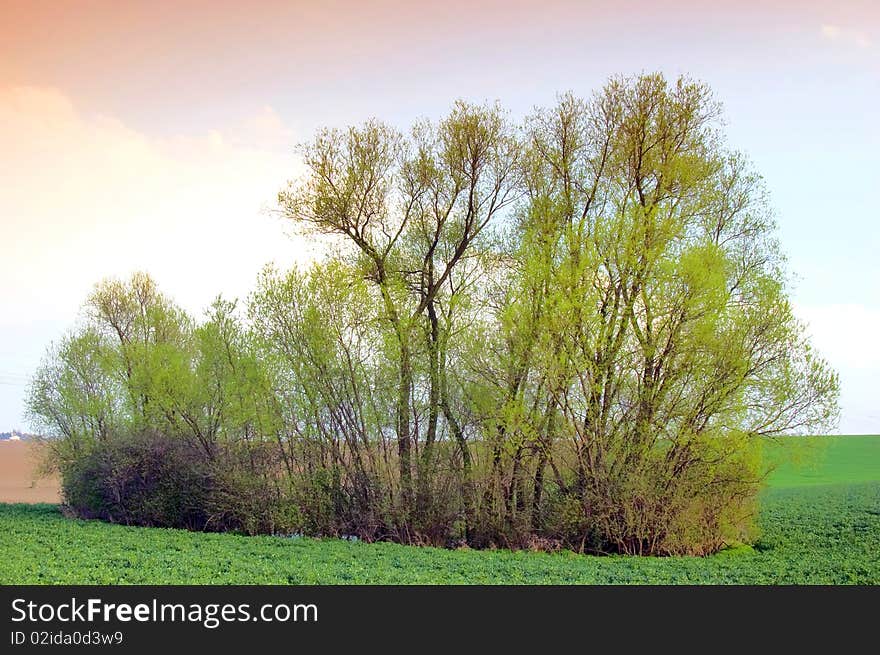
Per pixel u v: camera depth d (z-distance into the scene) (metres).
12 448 116.69
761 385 27.64
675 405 28.06
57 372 44.78
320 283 32.50
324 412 33.12
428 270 33.69
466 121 33.25
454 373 31.31
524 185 33.47
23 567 22.09
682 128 31.12
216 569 22.52
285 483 34.03
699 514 28.19
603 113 31.89
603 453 28.78
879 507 41.12
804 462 27.84
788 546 29.89
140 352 40.88
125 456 38.38
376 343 31.86
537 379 29.39
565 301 28.52
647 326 28.50
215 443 36.50
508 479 30.34
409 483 31.22
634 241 29.30
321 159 33.00
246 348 35.28
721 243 32.16
